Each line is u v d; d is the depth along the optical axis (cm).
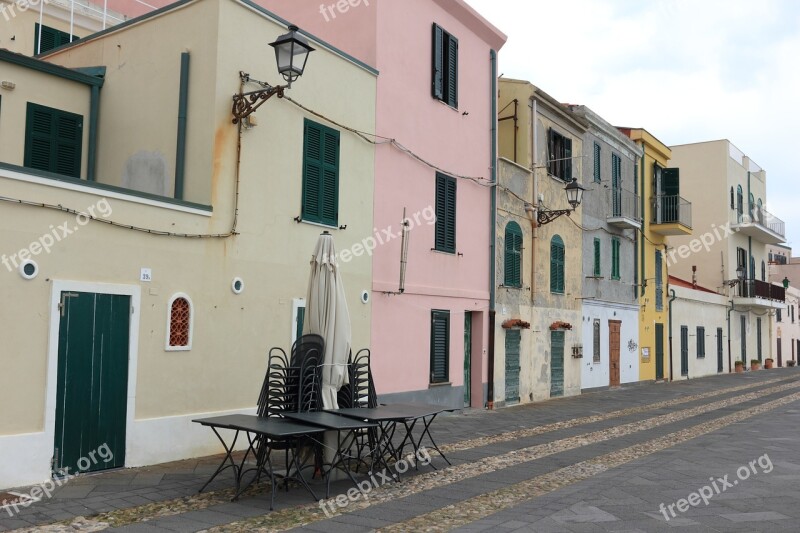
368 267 1288
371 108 1308
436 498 766
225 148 1000
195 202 993
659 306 2820
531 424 1409
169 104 1038
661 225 2730
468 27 1639
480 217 1662
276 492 773
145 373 884
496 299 1702
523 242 1845
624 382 2475
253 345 1028
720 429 1356
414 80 1437
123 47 1101
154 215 898
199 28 1018
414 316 1417
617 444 1164
